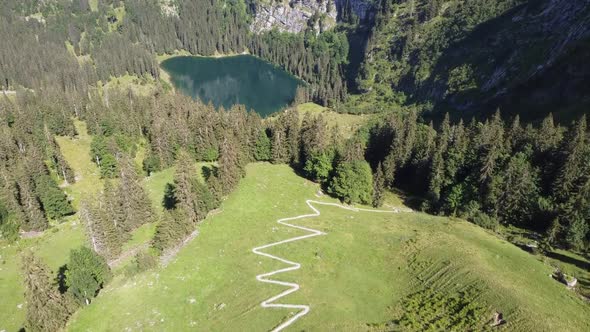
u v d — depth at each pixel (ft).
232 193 330.54
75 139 505.66
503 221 289.12
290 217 301.84
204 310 211.20
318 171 361.92
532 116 477.36
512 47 620.08
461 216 299.17
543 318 172.35
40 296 201.67
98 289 231.91
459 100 638.94
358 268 235.81
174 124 472.03
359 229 280.92
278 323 194.49
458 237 253.85
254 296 215.51
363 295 212.64
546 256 236.84
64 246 311.06
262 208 312.29
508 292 188.96
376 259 242.78
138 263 240.73
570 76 466.29
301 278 228.22
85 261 230.07
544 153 301.63
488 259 223.30
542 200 272.51
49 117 506.48
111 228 284.61
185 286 225.97
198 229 279.90
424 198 349.20
